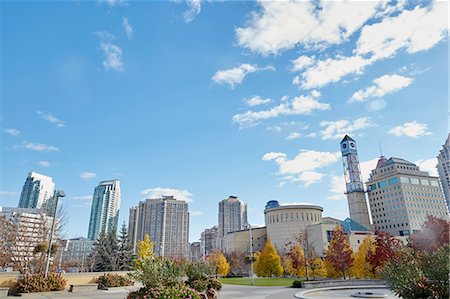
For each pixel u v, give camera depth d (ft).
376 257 118.21
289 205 302.25
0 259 110.63
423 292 36.60
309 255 171.63
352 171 384.47
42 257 108.88
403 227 379.35
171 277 42.16
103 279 92.17
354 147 398.01
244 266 253.85
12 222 119.24
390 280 43.39
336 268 132.98
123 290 88.02
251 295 76.13
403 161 424.87
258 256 208.13
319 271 152.66
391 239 121.49
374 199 423.23
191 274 75.77
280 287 100.58
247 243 336.49
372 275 127.65
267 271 185.47
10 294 73.51
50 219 123.75
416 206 388.78
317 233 259.80
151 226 323.16
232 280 144.46
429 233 85.87
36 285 75.61
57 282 80.43
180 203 341.00
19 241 114.62
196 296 37.47
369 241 144.46
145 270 41.47
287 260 203.21
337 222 290.76
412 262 42.52
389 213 400.06
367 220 363.56
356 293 75.56
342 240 138.00
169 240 318.24
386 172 422.00
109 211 336.08
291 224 293.23
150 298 34.88
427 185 407.23
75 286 83.92
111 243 167.43
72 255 234.79
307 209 300.20
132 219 334.44
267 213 314.14
